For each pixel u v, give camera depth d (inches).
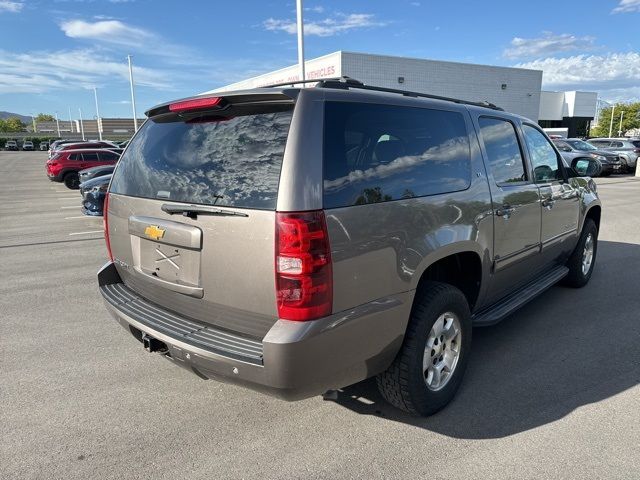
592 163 197.0
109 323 188.5
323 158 91.7
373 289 98.9
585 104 2220.7
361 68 1291.8
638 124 2997.0
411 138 113.9
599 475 99.3
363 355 99.3
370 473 101.0
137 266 120.8
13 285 241.3
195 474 101.5
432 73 1411.2
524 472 100.7
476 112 140.8
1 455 108.1
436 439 112.3
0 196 714.2
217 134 102.8
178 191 105.2
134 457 107.3
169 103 112.5
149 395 134.0
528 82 1632.6
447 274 138.4
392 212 102.4
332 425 118.6
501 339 167.3
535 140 172.6
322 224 88.5
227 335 100.0
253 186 92.0
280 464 104.3
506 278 152.3
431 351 118.5
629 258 274.8
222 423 120.2
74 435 115.5
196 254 101.5
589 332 172.2
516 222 148.9
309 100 93.7
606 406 125.0
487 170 137.3
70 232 398.9
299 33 600.4
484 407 125.5
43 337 174.6
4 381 142.0
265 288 90.2
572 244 203.2
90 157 840.9
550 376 141.3
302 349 87.3
